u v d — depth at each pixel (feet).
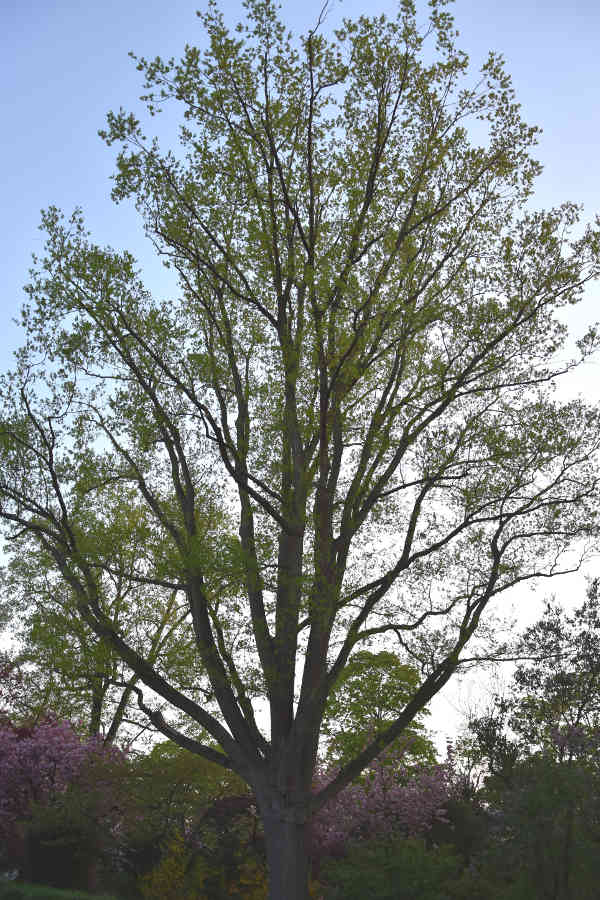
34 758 58.59
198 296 48.55
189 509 47.19
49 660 47.19
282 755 41.52
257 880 53.83
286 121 44.09
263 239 42.24
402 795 67.72
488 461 45.11
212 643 43.68
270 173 44.06
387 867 37.73
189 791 60.85
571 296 44.37
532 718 47.78
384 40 44.09
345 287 40.96
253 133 43.27
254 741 43.29
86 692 51.57
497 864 38.50
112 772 58.59
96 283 43.55
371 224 45.70
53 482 43.86
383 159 45.32
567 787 36.83
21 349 44.57
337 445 46.80
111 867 56.13
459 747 69.10
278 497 43.21
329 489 45.57
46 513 44.83
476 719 50.55
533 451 44.93
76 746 60.39
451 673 42.06
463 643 41.93
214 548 41.78
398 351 46.83
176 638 53.62
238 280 47.60
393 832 62.44
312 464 44.83
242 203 44.09
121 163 44.06
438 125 45.73
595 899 35.35
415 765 70.54
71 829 48.91
